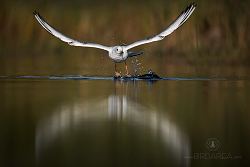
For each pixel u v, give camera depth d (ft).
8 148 38.17
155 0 117.19
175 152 37.83
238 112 50.52
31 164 34.86
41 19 66.08
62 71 86.28
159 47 110.11
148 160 36.09
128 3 118.52
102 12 119.34
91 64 99.25
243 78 77.66
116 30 116.06
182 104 54.75
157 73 84.17
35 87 66.39
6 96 59.00
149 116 48.88
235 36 111.86
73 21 120.16
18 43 120.78
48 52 119.85
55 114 49.21
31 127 43.96
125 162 35.47
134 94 61.11
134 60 104.37
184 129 44.11
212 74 83.05
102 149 38.09
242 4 114.93
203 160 36.58
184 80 75.25
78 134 42.11
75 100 56.70
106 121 46.73
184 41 110.22
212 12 112.88
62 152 37.37
